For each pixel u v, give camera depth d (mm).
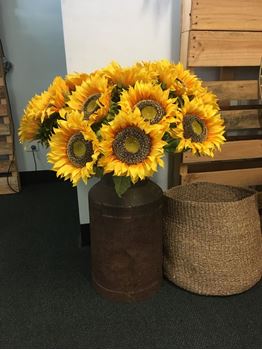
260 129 1668
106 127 929
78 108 1031
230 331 1128
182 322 1172
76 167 970
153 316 1203
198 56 1403
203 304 1260
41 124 1137
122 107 947
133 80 1061
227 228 1242
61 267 1531
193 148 989
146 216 1185
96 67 1445
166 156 1664
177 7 1437
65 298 1312
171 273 1359
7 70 2465
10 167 2457
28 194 2492
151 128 923
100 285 1311
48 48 2496
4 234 1862
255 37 1421
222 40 1399
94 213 1218
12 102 2561
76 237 1811
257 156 1647
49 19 2434
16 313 1234
